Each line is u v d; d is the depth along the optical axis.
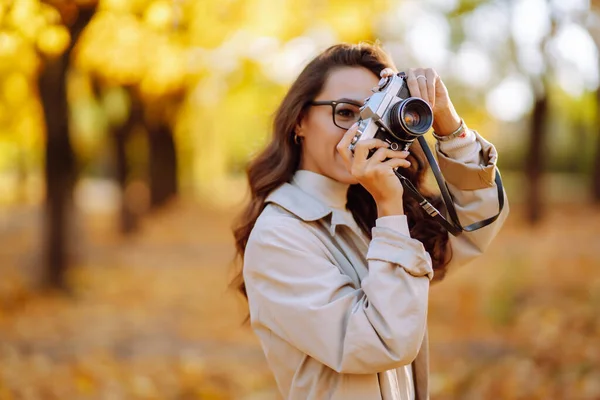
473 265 9.37
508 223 15.23
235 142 22.69
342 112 1.70
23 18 3.66
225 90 9.96
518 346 5.27
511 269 7.36
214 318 7.34
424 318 1.45
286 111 1.75
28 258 11.77
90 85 9.20
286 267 1.56
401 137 1.56
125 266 10.95
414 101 1.55
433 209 1.68
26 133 9.95
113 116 13.95
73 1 4.18
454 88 12.95
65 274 8.41
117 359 5.58
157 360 5.54
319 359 1.48
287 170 1.77
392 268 1.48
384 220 1.52
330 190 1.75
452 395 4.45
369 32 7.13
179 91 10.66
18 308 7.54
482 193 1.80
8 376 4.64
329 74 1.71
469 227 1.76
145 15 4.43
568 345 4.80
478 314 6.39
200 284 9.52
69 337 6.39
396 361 1.41
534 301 6.55
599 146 19.89
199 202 23.31
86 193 32.16
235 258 1.99
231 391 4.77
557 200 22.14
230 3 5.26
